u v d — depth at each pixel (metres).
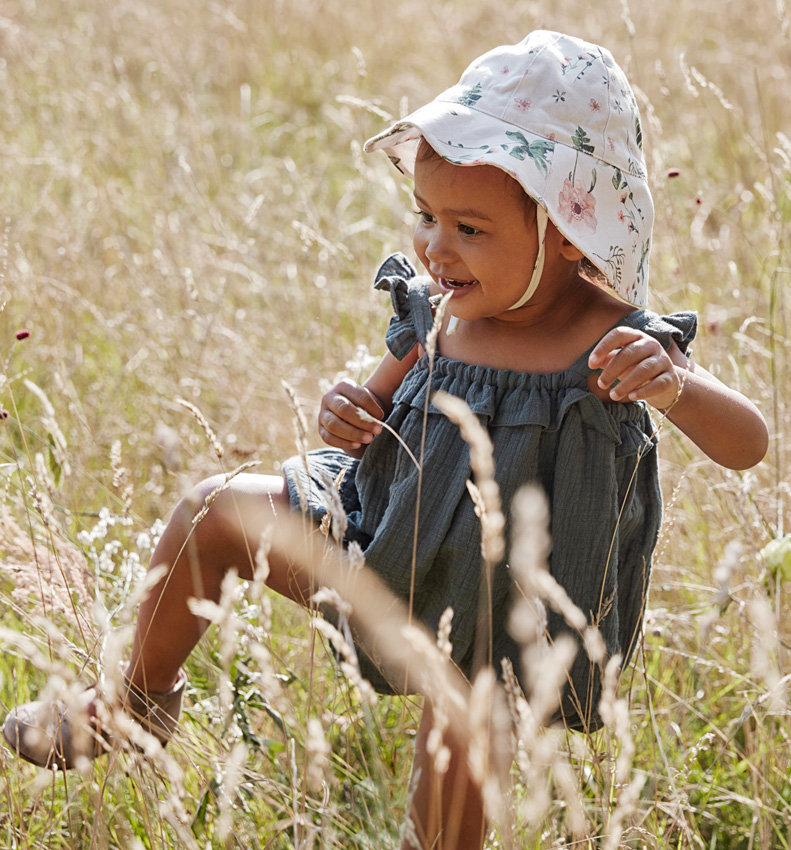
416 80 6.21
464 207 1.81
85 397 3.49
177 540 1.96
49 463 2.96
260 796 1.87
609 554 1.83
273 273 4.12
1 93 5.49
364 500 1.98
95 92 5.39
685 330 1.96
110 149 4.92
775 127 5.25
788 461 2.86
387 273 2.18
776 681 1.88
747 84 5.66
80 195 4.49
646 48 6.48
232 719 2.04
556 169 1.81
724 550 2.69
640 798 2.13
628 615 1.99
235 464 3.04
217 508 1.95
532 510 1.38
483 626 1.86
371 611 1.89
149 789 1.88
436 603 1.90
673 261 3.72
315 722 1.35
